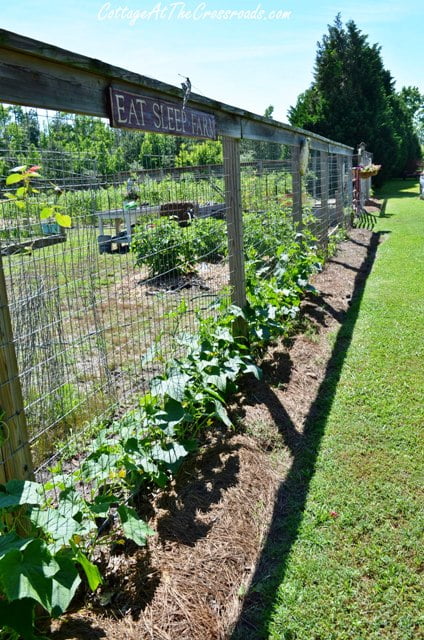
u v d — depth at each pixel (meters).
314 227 8.27
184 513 2.58
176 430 3.10
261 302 4.62
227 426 3.38
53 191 2.63
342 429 3.44
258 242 5.94
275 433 3.40
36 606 1.94
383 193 24.80
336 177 11.52
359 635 1.98
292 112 29.69
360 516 2.61
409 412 3.62
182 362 3.33
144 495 2.72
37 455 2.99
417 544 2.41
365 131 27.19
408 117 35.41
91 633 1.92
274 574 2.27
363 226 13.42
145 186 3.82
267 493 2.82
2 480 1.79
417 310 5.94
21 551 1.59
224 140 4.09
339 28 27.45
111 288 6.59
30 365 3.07
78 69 2.21
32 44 1.85
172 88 2.99
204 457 3.05
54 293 3.50
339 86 27.61
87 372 4.11
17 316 3.08
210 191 5.50
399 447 3.21
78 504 2.04
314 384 4.14
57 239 2.87
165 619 2.00
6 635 1.69
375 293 6.75
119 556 2.29
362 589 2.18
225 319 3.76
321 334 5.25
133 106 2.64
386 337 5.11
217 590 2.16
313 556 2.37
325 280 7.39
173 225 7.41
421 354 4.64
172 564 2.26
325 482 2.90
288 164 7.88
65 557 1.81
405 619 2.04
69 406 3.29
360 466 3.03
